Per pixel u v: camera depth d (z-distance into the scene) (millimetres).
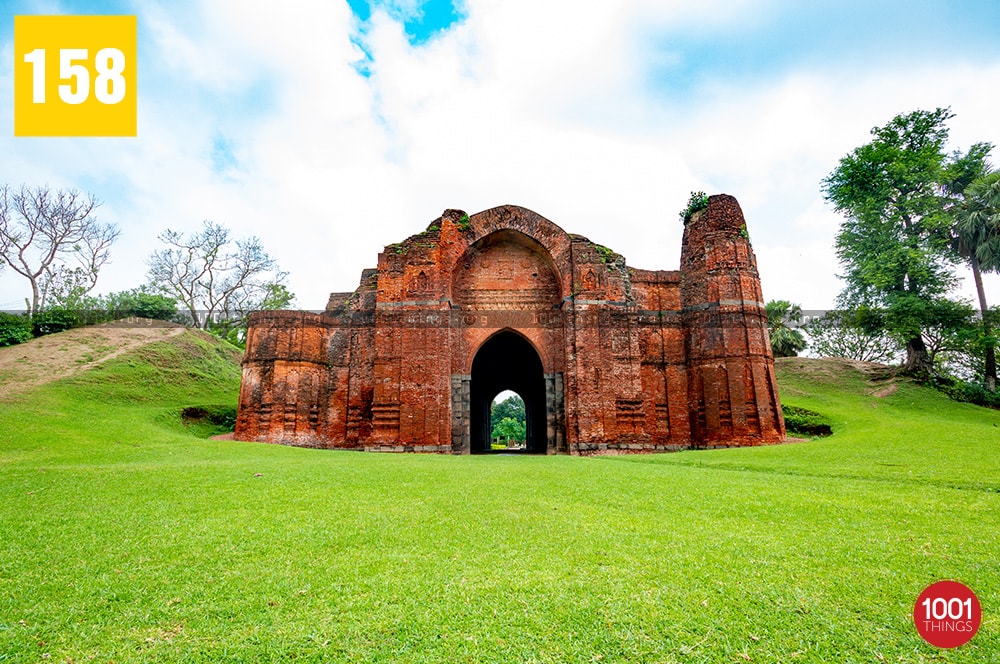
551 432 24062
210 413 27234
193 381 31656
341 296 28062
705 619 4594
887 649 4160
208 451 16672
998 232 32656
